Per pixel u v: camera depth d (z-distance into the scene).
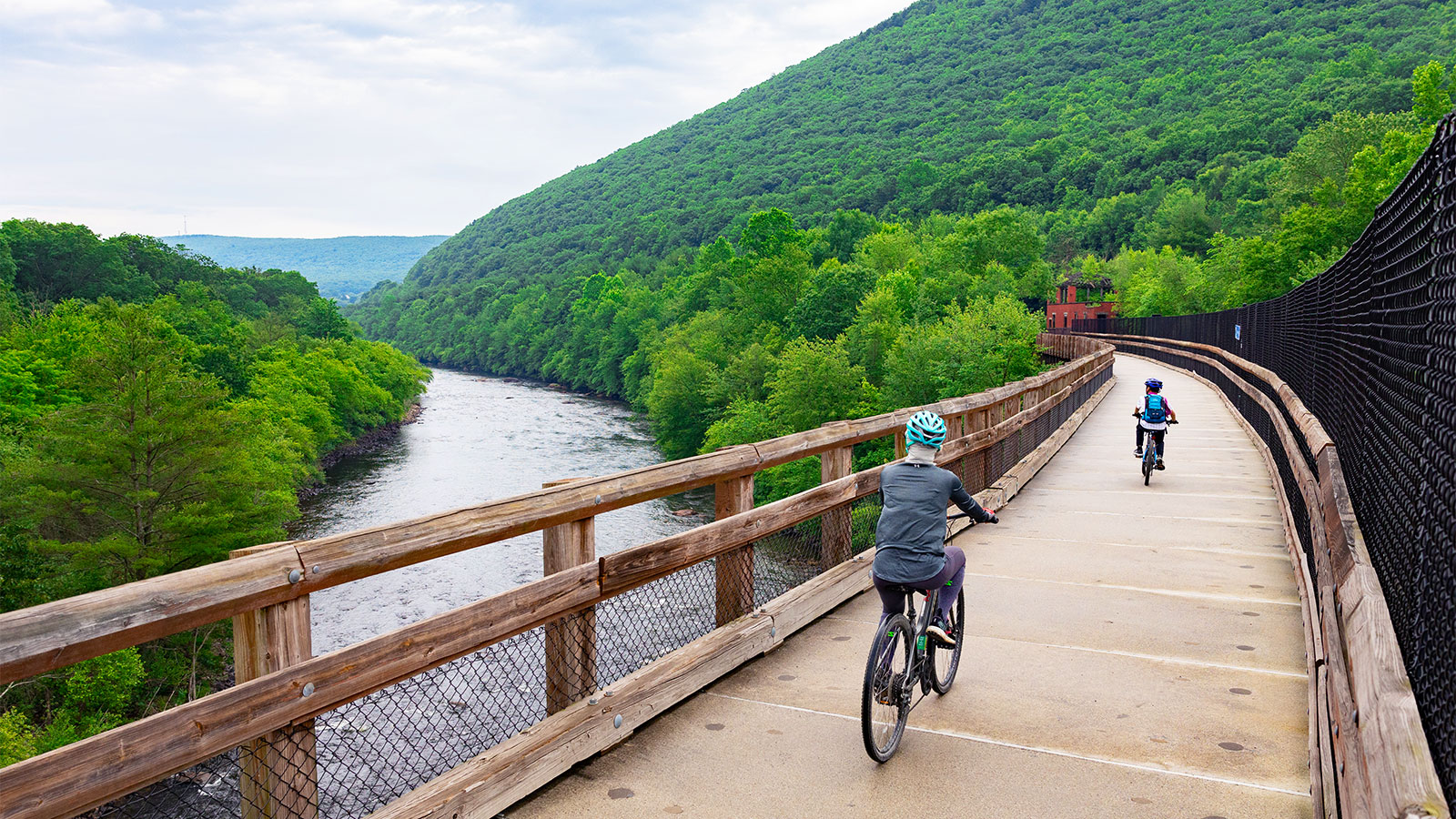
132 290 121.94
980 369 48.59
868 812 3.68
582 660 4.20
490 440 67.00
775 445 5.80
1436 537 2.58
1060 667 5.36
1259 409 15.73
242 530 30.91
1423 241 3.23
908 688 4.26
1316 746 3.81
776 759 4.18
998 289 82.94
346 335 127.75
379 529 3.14
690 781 3.96
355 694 3.04
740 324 87.38
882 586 4.25
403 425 78.81
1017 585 7.17
